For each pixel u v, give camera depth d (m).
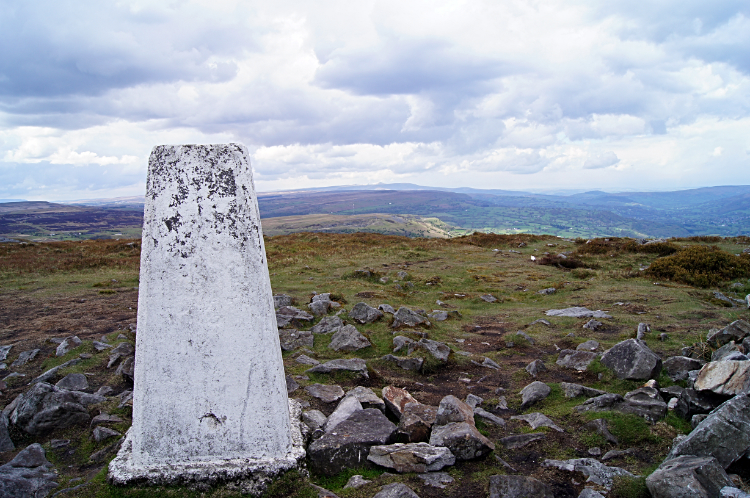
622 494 3.98
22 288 16.47
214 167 3.85
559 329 11.05
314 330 10.38
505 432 5.59
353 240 33.75
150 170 3.79
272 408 3.98
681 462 4.05
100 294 15.33
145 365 3.79
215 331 3.83
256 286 3.90
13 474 4.24
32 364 8.12
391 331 10.45
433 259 25.05
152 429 3.83
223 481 3.78
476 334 11.12
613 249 25.59
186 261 3.78
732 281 16.61
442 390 7.33
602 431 5.18
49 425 5.42
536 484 4.07
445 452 4.66
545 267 22.31
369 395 6.15
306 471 4.07
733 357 6.47
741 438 4.16
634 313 12.07
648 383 6.61
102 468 4.30
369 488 4.15
